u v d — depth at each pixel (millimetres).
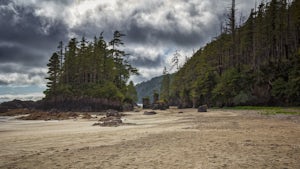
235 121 21453
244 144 10336
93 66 77250
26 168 7648
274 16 60062
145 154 9055
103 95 68500
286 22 60000
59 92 71125
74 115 42125
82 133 17000
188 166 7176
